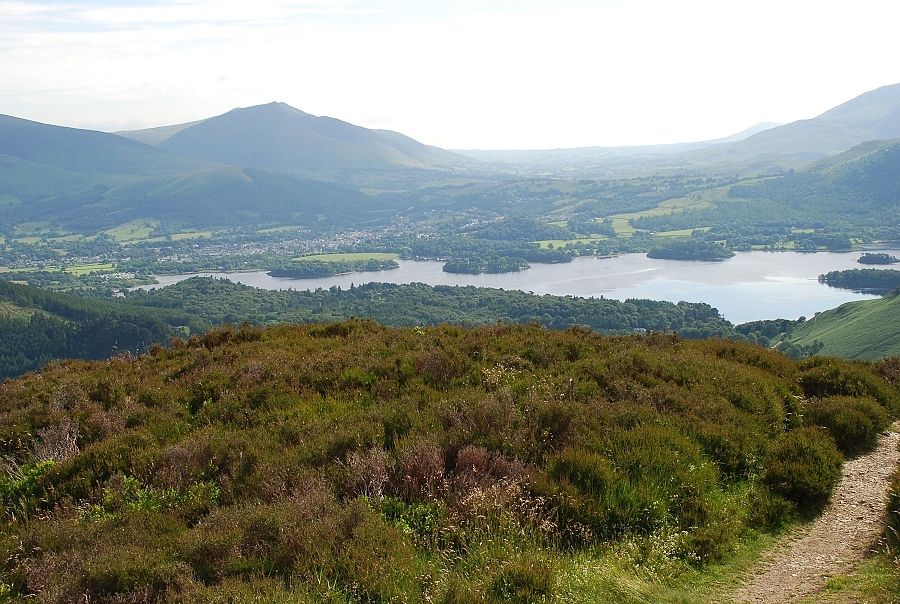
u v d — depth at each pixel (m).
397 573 4.86
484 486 6.24
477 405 8.09
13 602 4.88
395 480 6.62
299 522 5.50
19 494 7.31
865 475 7.91
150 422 9.28
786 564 5.73
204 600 4.50
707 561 5.70
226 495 6.67
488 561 5.05
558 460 6.67
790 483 7.14
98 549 5.47
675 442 7.46
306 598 4.46
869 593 4.95
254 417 9.05
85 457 7.81
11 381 13.24
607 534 5.91
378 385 9.89
